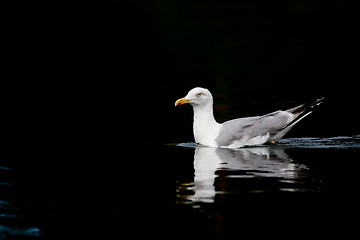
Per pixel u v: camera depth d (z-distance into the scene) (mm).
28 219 9773
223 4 42594
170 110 18906
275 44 29672
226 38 31656
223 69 25062
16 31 33781
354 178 11312
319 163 12492
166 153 13891
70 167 12734
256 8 40562
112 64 26688
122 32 33344
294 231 8977
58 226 9492
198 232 9055
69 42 31375
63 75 24797
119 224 9500
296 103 18859
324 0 42469
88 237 8969
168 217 9625
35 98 20797
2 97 20938
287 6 41062
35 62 27359
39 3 41156
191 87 21906
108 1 43188
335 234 8875
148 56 28047
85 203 10375
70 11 39156
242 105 18781
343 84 21391
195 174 11961
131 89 22000
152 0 43781
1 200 10641
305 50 27906
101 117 18016
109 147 14547
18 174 12234
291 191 10648
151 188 11141
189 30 33719
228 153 13758
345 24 34062
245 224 9289
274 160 12883
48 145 14789
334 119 17094
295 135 15578
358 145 14180
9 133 15984
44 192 11094
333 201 10109
